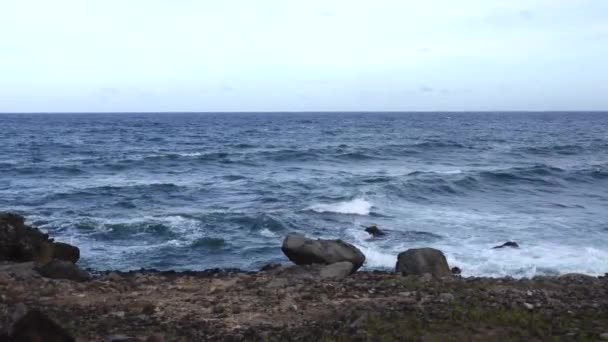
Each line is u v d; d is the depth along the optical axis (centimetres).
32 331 663
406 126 12000
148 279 1231
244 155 4766
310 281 1153
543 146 5791
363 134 8606
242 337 774
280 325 841
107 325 838
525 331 748
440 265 1312
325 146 5847
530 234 1917
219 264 1656
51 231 1975
